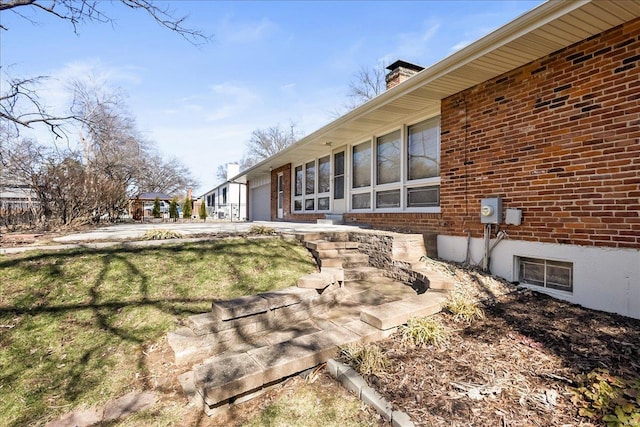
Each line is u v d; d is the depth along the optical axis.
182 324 3.39
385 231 6.20
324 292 4.10
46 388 2.57
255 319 3.40
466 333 3.06
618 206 3.39
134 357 2.96
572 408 1.98
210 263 4.66
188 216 21.91
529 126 4.24
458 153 5.29
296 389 2.53
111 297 3.69
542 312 3.49
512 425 1.87
